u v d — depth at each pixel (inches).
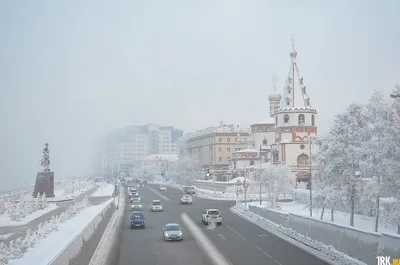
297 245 1357.0
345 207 2032.5
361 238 1066.1
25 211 1995.6
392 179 1494.8
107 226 1883.6
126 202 3353.8
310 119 4097.0
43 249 1032.8
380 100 1622.8
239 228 1790.1
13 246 1026.7
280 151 4065.0
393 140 1505.9
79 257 997.2
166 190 4992.6
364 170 1600.6
